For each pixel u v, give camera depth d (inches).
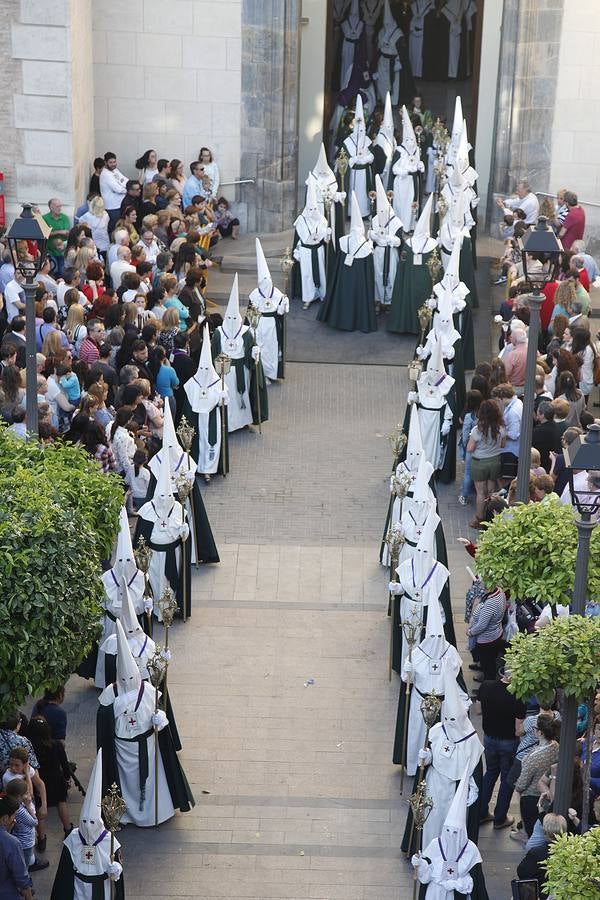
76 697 810.2
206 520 935.0
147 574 792.3
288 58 1528.1
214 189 1535.4
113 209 1448.1
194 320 1150.3
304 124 1754.4
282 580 931.3
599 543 640.4
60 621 583.2
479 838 710.5
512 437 964.6
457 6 1882.4
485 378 1017.5
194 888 674.8
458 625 877.2
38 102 1374.3
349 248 1279.5
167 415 874.8
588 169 1552.7
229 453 1088.8
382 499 1031.6
